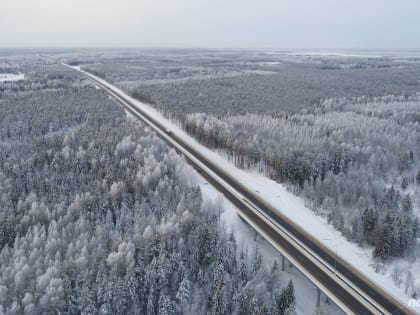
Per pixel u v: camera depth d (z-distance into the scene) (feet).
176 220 197.88
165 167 269.03
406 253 187.93
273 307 149.59
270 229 204.44
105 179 249.96
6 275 154.71
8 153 306.35
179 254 169.89
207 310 156.25
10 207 213.05
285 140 339.16
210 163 325.21
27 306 138.82
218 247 180.24
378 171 285.84
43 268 161.48
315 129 369.71
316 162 280.92
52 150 306.55
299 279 176.24
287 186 274.98
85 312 142.72
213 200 246.88
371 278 166.61
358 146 313.12
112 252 166.09
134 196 240.53
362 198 234.79
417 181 276.41
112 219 215.92
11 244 188.75
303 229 208.85
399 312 143.13
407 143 333.83
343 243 196.65
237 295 150.82
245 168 318.45
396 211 216.33
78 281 153.28
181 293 154.51
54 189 240.32
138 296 157.58
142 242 177.99
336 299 147.95
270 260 189.26
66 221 201.36
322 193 252.01
